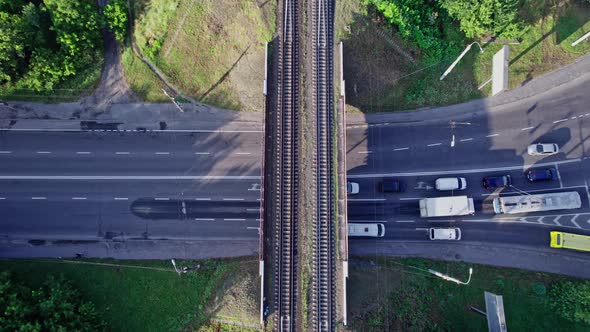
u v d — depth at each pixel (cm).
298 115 5262
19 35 5409
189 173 5891
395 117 5988
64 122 5931
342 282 4962
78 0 5484
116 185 5850
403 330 5297
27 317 4966
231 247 5753
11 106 5891
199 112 5978
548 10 6041
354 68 5759
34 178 5828
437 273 4900
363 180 5875
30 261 5603
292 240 4994
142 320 5441
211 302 5428
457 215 5750
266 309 4938
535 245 5772
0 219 5728
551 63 6094
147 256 5691
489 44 6081
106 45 6056
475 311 5481
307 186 5122
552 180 5891
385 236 5762
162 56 5984
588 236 5631
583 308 5331
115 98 5975
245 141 5962
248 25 5669
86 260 5641
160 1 5925
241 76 5881
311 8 5512
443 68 6028
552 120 6012
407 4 5881
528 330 5462
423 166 5934
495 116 6016
